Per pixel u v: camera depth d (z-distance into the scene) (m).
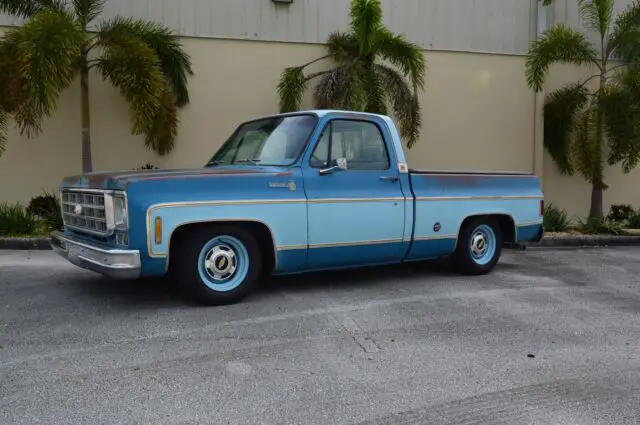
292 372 4.09
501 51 14.05
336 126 6.23
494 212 7.44
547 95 14.32
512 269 8.27
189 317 5.28
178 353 4.39
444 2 13.61
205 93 12.34
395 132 6.70
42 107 9.68
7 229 9.96
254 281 5.79
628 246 11.44
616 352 4.66
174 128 11.41
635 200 15.01
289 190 5.81
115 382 3.86
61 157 11.83
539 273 7.99
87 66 11.09
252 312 5.50
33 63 9.22
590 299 6.45
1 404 3.52
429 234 6.84
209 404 3.56
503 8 14.02
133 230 5.02
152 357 4.30
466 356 4.48
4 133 11.19
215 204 5.36
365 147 6.45
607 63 14.20
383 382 3.95
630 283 7.44
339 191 6.14
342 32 12.83
